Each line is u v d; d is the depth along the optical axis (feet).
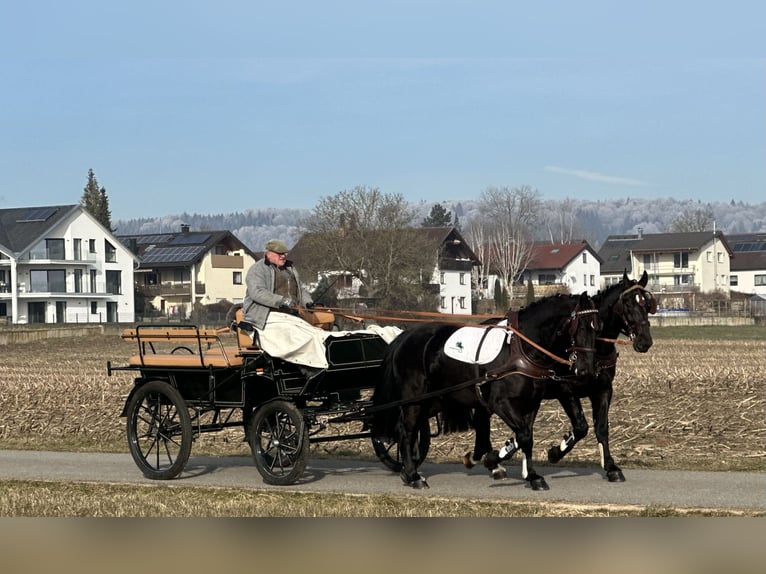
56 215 294.25
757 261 404.57
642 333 40.27
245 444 57.88
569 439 41.83
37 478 46.16
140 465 46.88
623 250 415.85
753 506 35.68
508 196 462.60
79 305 294.46
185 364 45.65
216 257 327.26
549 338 39.65
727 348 154.81
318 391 43.65
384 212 232.32
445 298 308.40
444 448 53.67
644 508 35.47
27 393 87.61
